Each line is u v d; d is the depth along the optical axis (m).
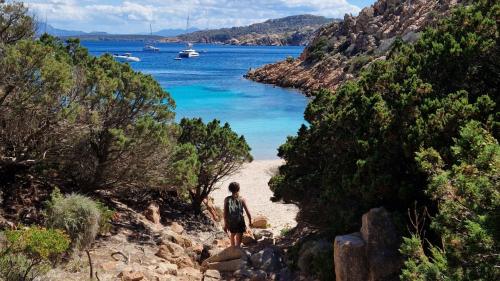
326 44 99.31
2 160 11.59
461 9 11.63
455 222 5.86
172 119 15.52
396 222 8.25
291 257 10.96
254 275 10.27
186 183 14.40
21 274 7.57
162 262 10.88
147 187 14.96
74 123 11.88
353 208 9.82
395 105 9.78
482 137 6.31
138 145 13.02
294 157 13.12
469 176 5.88
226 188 25.56
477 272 5.41
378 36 86.81
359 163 8.99
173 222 15.72
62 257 9.50
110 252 10.86
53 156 12.73
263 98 64.94
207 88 75.75
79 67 12.81
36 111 11.05
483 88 9.87
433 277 5.76
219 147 17.38
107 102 12.80
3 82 10.16
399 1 95.12
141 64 139.75
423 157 7.13
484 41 9.73
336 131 10.95
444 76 10.04
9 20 12.08
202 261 12.25
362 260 8.13
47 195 12.80
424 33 12.30
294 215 21.14
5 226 10.48
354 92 11.70
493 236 5.23
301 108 56.12
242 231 11.78
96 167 13.30
